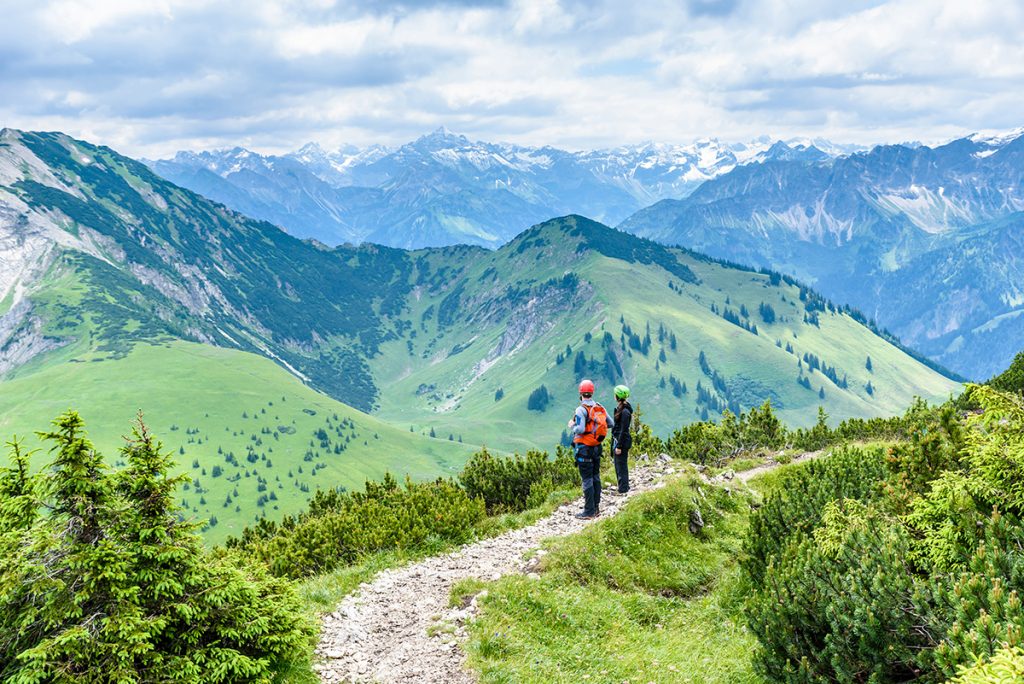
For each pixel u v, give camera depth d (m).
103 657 8.74
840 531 11.61
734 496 21.66
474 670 10.96
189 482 10.34
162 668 9.16
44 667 8.52
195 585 10.20
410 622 12.83
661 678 11.39
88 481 9.40
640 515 18.03
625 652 12.37
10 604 8.98
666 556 16.89
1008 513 9.70
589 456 18.69
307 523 20.44
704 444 34.47
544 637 12.42
